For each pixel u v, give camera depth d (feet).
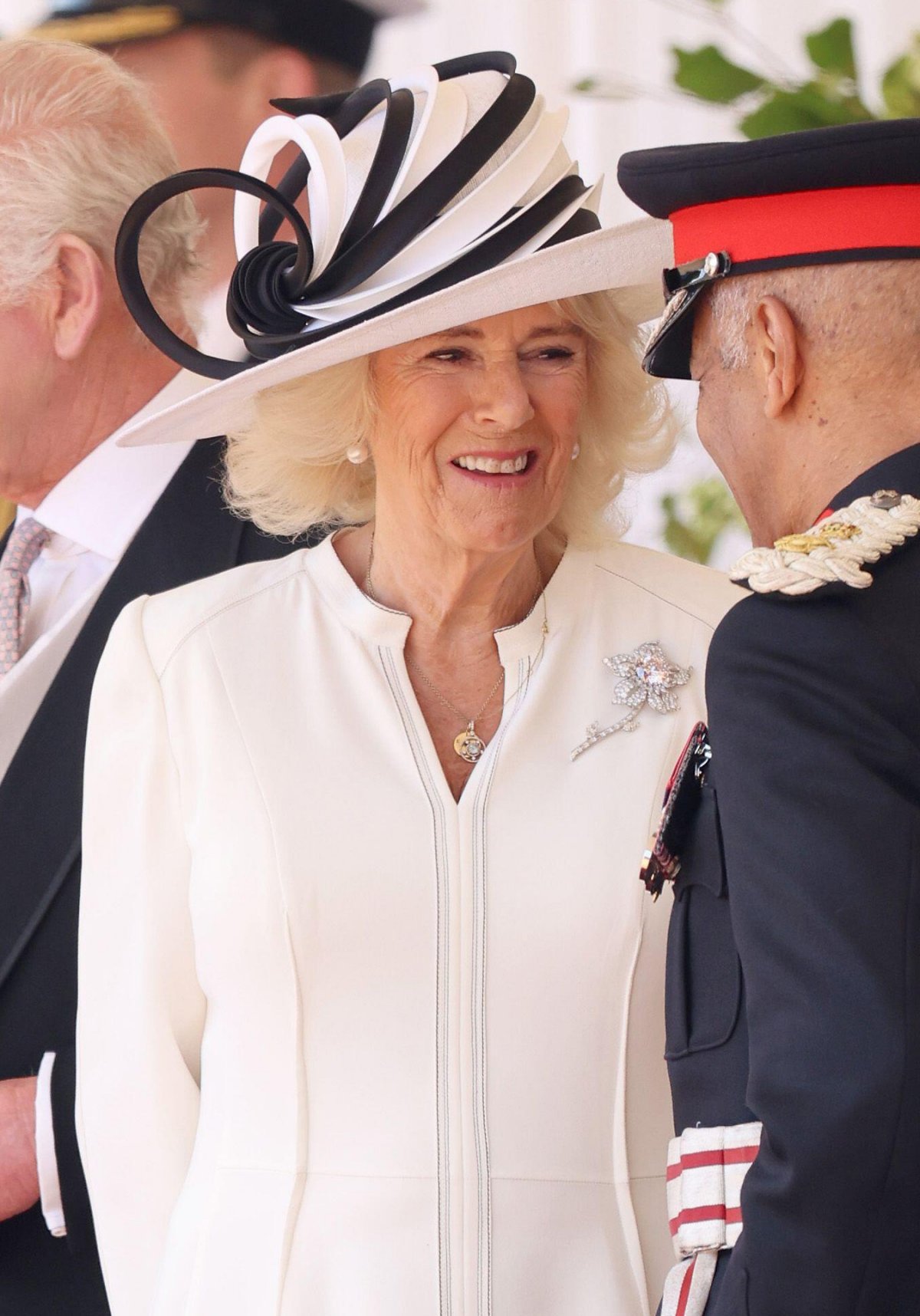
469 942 22.59
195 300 31.89
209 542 30.40
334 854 22.77
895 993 14.37
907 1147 14.29
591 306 23.70
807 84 30.55
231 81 35.96
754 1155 17.81
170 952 24.36
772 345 17.31
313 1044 22.58
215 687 24.13
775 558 16.53
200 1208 22.86
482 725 24.30
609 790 23.38
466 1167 22.00
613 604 25.18
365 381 23.68
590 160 39.09
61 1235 27.02
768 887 15.17
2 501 35.32
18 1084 27.61
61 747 29.27
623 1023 22.79
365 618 24.18
